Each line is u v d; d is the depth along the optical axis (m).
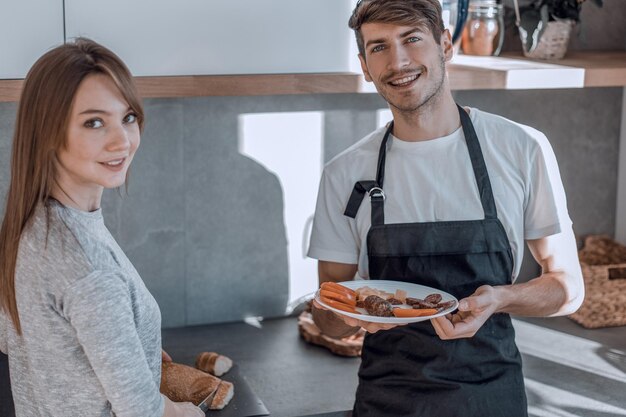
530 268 3.11
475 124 1.93
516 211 1.91
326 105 2.84
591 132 3.10
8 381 2.30
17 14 2.15
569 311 1.94
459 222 1.90
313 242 2.03
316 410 2.26
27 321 1.44
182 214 2.76
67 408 1.46
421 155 1.92
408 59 1.81
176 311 2.82
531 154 1.90
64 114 1.40
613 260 3.04
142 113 1.51
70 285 1.39
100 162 1.45
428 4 1.80
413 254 1.92
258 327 2.84
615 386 2.42
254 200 2.83
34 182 1.44
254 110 2.77
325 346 2.67
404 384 1.92
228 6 2.30
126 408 1.42
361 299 1.81
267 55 2.35
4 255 1.47
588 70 2.53
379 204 1.93
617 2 3.02
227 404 2.21
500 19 2.76
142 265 2.75
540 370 2.52
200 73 2.31
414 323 1.91
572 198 3.13
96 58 1.43
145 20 2.24
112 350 1.40
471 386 1.89
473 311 1.76
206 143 2.75
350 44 2.40
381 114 2.90
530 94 3.02
